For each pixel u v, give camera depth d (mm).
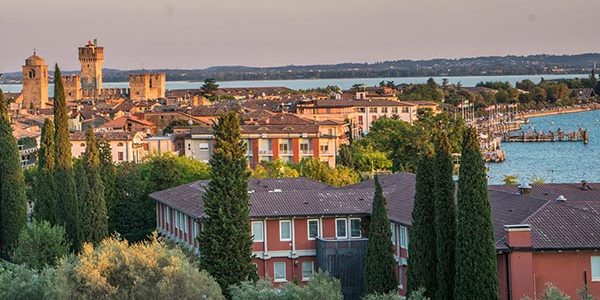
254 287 149750
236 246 180375
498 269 154000
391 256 164875
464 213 148250
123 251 149125
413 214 162250
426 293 159125
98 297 145125
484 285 147500
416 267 160625
